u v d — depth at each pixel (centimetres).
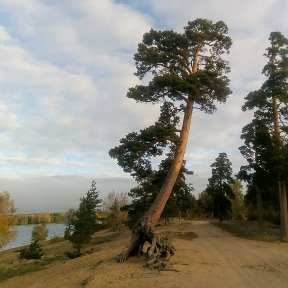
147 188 4225
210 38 2695
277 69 3381
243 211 7831
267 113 3481
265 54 3447
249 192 4872
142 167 2525
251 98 3425
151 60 2617
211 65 2759
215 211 7044
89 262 2294
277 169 3203
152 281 1522
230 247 2712
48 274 2162
